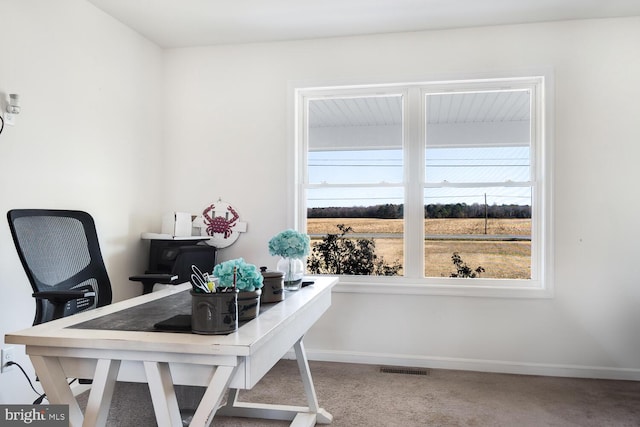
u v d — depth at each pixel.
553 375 3.34
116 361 1.49
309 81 3.71
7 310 2.47
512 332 3.41
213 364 1.38
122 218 3.41
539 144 3.48
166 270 3.48
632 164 3.26
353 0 3.05
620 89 3.28
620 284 3.27
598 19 3.31
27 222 2.23
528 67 3.38
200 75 3.88
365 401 2.87
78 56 2.97
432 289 3.51
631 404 2.82
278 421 2.63
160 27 3.49
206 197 3.87
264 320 1.67
